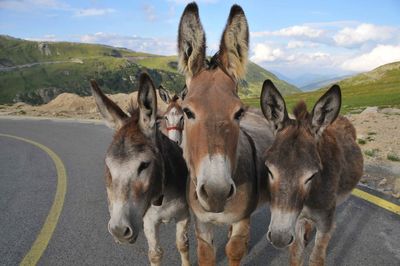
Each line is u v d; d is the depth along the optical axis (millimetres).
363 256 1525
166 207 1345
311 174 1122
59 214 2104
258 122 1782
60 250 1683
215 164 974
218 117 1021
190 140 1078
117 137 1149
